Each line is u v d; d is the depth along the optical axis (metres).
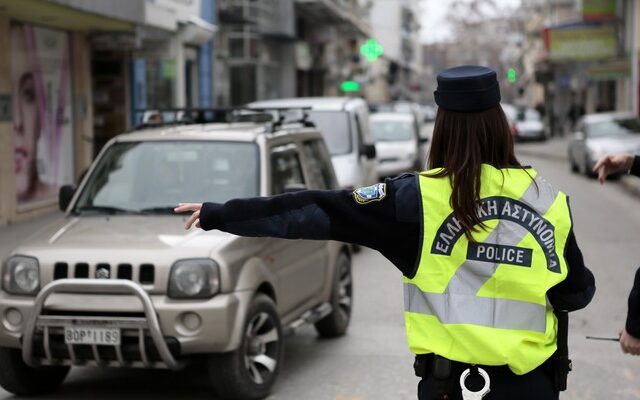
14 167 23.30
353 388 9.99
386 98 134.88
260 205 4.50
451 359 4.23
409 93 160.75
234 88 55.91
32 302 8.92
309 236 4.47
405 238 4.36
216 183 10.52
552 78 98.88
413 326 4.34
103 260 8.88
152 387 10.14
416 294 4.35
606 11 55.88
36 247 9.21
